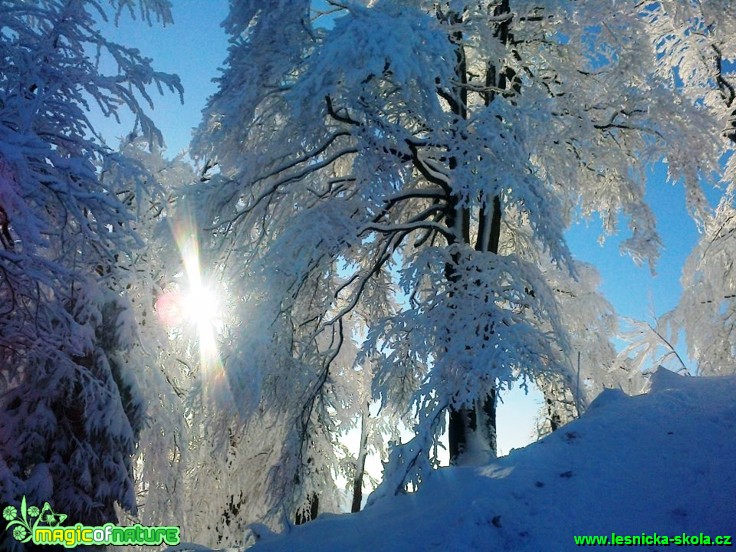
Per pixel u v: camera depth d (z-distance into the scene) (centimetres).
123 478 903
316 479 1253
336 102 933
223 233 1076
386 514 725
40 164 688
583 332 1391
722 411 625
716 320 1383
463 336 873
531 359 841
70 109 788
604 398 747
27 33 780
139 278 1127
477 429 972
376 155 917
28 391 891
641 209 1096
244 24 991
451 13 1066
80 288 917
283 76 977
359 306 1389
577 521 511
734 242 1380
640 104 1044
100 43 848
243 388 900
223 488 1370
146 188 862
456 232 1071
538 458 628
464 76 1146
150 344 1084
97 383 877
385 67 862
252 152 1081
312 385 1112
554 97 1055
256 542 855
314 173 1148
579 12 1016
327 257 1041
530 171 925
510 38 1126
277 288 961
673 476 539
